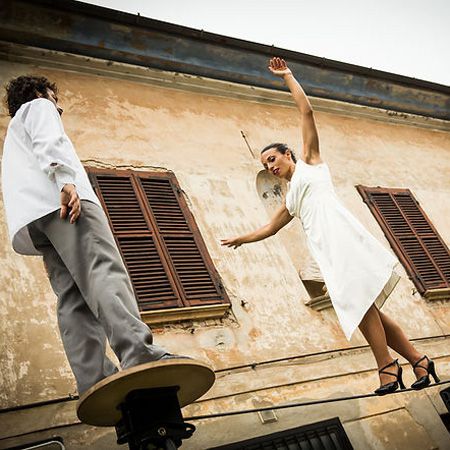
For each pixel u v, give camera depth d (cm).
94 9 643
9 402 382
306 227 334
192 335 495
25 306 441
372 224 740
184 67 750
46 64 647
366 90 912
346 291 301
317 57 825
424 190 858
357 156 834
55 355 423
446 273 728
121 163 599
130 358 222
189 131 689
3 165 277
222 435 438
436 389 578
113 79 688
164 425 229
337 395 514
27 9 619
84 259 242
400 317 639
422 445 521
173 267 536
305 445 466
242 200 649
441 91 969
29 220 247
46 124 257
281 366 512
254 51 776
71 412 395
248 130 750
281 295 575
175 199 600
